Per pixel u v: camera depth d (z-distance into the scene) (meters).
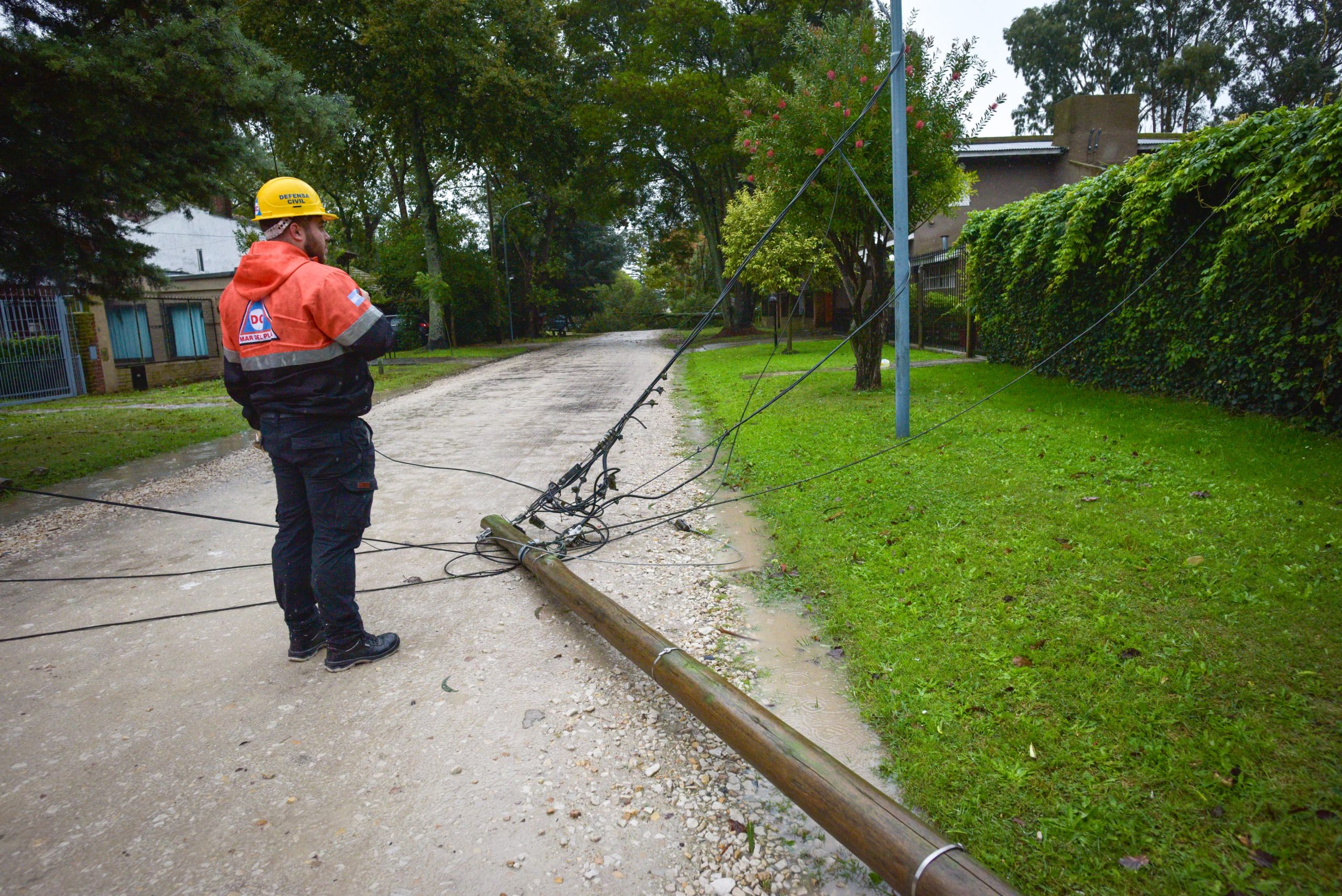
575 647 3.54
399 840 2.30
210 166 8.79
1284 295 6.20
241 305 3.12
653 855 2.22
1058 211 9.38
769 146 9.73
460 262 32.72
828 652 3.36
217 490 7.02
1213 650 2.95
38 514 6.30
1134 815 2.17
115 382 18.64
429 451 8.60
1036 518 4.61
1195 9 42.84
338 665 3.35
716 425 9.19
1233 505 4.50
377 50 23.05
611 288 69.25
